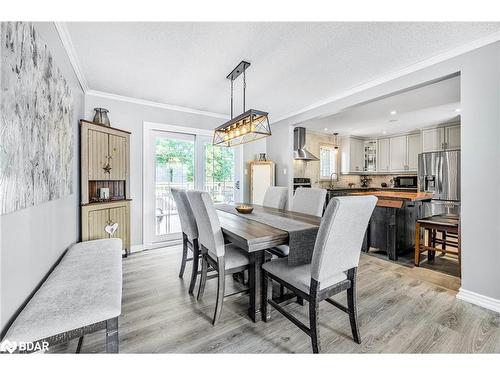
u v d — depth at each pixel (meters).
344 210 1.25
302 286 1.40
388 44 2.03
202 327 1.67
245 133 2.41
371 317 1.78
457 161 4.34
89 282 1.33
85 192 2.60
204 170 4.19
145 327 1.66
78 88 2.61
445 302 2.00
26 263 1.19
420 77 2.35
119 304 1.14
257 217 2.31
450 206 4.38
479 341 1.51
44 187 1.37
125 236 3.13
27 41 1.15
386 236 3.18
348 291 1.52
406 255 3.28
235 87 3.00
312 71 2.54
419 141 5.66
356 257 1.48
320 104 3.57
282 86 2.96
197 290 2.24
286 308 1.93
